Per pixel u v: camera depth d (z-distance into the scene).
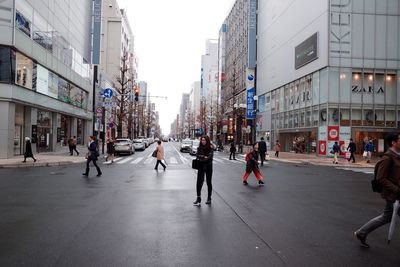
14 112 23.83
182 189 11.78
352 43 31.48
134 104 66.38
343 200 10.23
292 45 39.09
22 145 26.38
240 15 63.50
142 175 16.00
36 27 26.50
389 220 5.51
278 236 6.27
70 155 28.66
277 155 31.84
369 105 31.59
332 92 31.20
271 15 46.72
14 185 12.47
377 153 32.19
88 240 5.90
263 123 49.97
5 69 22.44
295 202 9.77
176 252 5.32
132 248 5.50
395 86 31.94
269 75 47.31
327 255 5.25
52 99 30.50
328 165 24.05
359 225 7.16
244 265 4.80
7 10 22.31
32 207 8.64
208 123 90.62
